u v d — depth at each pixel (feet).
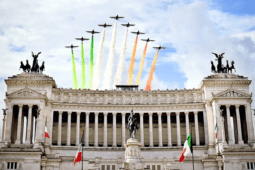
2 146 370.53
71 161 364.58
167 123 444.14
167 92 449.48
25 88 410.72
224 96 422.00
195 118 438.81
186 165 373.40
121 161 364.17
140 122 439.22
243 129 436.35
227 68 452.35
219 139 411.13
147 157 418.10
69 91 442.09
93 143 452.76
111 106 441.27
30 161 352.08
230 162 360.28
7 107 420.36
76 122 457.68
